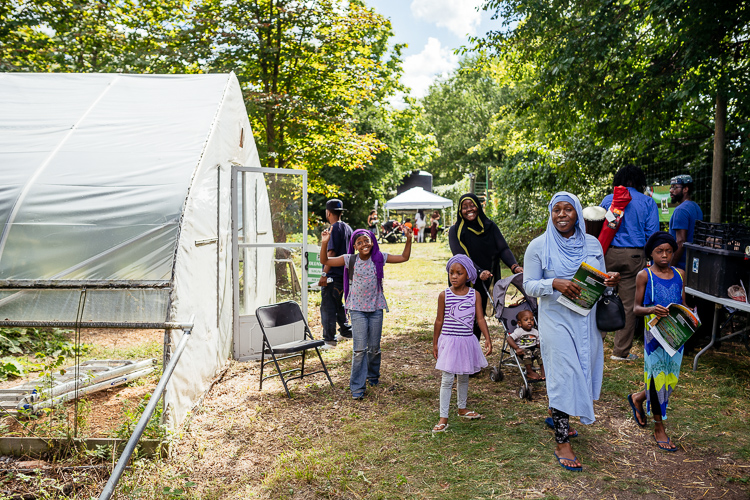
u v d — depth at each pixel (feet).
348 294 17.92
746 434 14.15
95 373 18.69
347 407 16.67
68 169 17.08
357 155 45.78
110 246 15.39
